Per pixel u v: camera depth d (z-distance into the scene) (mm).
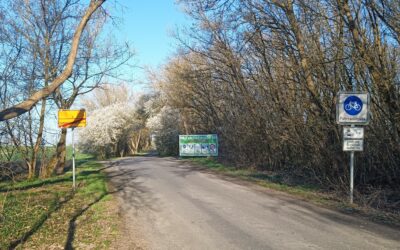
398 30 11133
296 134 16219
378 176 12875
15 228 8898
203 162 29188
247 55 20797
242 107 23375
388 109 11758
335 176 14094
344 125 10984
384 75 11531
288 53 16219
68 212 10641
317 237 7492
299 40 14883
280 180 17109
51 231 8594
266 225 8562
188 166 25984
